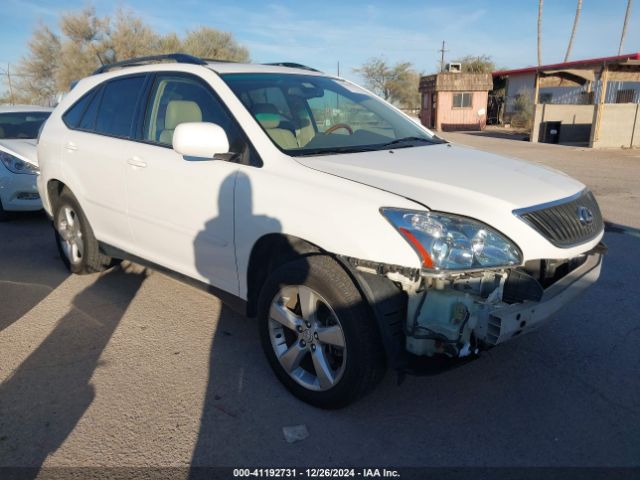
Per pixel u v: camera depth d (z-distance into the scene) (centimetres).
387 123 428
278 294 323
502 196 290
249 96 374
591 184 1117
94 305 465
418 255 266
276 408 319
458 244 267
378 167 319
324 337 304
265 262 350
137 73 454
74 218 525
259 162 337
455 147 401
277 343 332
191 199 371
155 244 418
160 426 302
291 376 326
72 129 504
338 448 285
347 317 287
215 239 361
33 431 296
